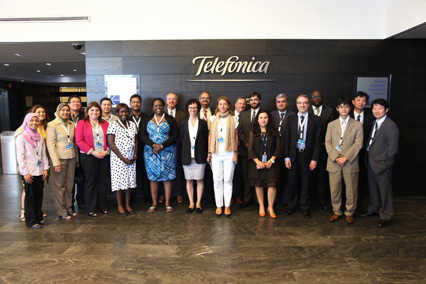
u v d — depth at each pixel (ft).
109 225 12.31
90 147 12.98
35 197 12.12
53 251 9.91
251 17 16.42
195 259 9.35
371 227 12.11
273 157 12.79
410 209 14.57
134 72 16.78
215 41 16.53
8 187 19.45
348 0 16.24
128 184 13.37
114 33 16.61
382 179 12.26
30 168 11.63
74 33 16.72
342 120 12.67
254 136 12.93
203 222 12.66
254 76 16.67
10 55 22.81
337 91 16.63
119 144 12.98
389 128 12.03
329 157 12.94
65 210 13.23
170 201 16.11
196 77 16.76
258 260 9.29
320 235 11.27
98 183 13.73
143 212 14.06
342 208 14.46
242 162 14.74
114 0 16.48
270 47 16.51
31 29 16.78
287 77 16.63
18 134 11.59
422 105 16.67
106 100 13.88
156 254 9.69
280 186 16.14
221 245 10.36
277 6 16.34
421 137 16.80
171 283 8.00
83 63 29.81
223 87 16.78
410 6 14.08
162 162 13.48
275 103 16.75
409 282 8.06
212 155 13.43
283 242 10.62
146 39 16.61
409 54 16.46
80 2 16.55
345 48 16.46
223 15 16.43
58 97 49.37
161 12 16.47
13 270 8.68
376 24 16.33
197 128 13.28
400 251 9.94
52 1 16.58
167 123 13.47
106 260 9.29
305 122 12.96
